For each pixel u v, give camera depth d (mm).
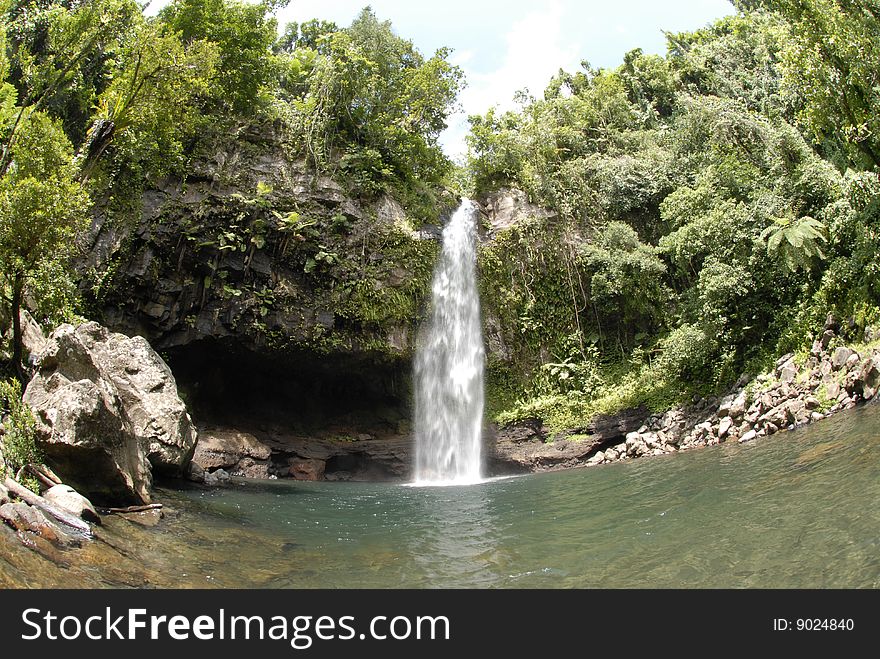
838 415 11094
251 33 20391
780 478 7648
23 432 6641
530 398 19891
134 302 16859
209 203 17922
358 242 19672
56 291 10828
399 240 20172
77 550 5125
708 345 15266
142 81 15242
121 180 17188
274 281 18562
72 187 8945
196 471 11945
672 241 17562
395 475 18469
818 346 12984
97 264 16172
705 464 10461
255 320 18109
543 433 18328
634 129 26484
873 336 11953
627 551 5688
